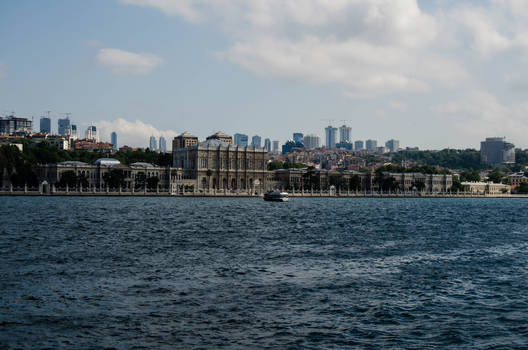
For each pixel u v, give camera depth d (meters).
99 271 48.12
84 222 96.19
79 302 37.44
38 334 30.83
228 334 31.55
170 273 48.00
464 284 45.88
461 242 75.88
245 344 30.02
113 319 33.84
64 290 40.59
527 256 62.62
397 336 31.84
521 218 132.88
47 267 49.38
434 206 198.00
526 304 39.41
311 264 54.19
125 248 63.16
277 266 52.66
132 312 35.41
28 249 60.34
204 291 41.41
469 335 32.25
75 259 54.22
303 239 76.25
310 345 30.03
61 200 177.62
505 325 34.25
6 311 34.88
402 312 36.75
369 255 61.00
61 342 29.69
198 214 124.75
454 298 40.91
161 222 100.00
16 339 29.94
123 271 48.41
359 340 31.02
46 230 80.88
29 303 36.88
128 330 31.86
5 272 46.50
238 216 121.56
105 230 83.12
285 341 30.58
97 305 36.81
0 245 62.94
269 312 36.06
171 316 34.72
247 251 62.66
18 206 139.75
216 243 69.75
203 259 56.03
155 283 43.75
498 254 64.00
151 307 36.62
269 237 78.12
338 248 66.75
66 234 76.25
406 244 72.25
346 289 42.97
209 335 31.31
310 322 34.09
